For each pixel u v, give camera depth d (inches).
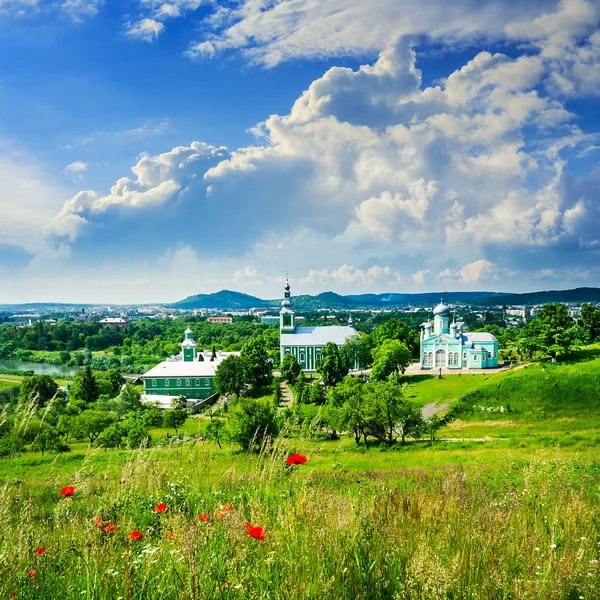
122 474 405.1
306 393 3218.5
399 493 397.7
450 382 3550.7
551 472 496.1
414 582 230.2
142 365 6663.4
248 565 243.9
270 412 1533.0
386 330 4972.9
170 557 251.8
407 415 1977.1
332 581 228.5
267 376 4320.9
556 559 255.3
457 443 1787.6
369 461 1355.8
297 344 5000.0
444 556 262.1
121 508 355.3
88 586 229.5
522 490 432.1
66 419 2466.8
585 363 2709.2
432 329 5002.5
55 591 245.3
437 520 320.8
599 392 2347.4
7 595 231.3
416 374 4072.3
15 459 1339.8
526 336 3435.0
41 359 7190.0
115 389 4591.5
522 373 2593.5
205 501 402.9
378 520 311.9
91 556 261.6
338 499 351.9
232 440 1537.9
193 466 518.9
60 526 325.1
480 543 286.2
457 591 233.0
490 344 4308.6
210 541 275.7
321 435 2235.5
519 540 301.7
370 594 237.5
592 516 339.9
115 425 2186.3
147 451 486.6
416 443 1935.3
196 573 225.6
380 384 2063.2
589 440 1606.8
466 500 384.2
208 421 3075.8
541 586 231.0
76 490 358.0
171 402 3555.6
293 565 246.4
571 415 2269.9
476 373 3954.2
